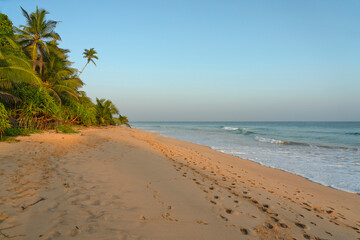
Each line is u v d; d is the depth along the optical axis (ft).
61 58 67.31
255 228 11.32
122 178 16.92
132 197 13.12
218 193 16.51
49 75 59.98
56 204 10.85
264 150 52.24
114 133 64.85
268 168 32.63
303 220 13.70
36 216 9.40
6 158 19.38
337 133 120.98
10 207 9.95
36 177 14.85
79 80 69.51
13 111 40.01
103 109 101.45
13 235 7.77
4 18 51.47
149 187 15.55
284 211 14.78
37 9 58.44
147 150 35.01
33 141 30.32
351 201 19.97
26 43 60.18
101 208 11.01
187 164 27.63
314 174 29.66
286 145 63.46
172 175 20.12
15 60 38.60
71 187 13.60
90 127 84.58
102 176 16.83
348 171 31.50
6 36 41.63
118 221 9.86
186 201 13.76
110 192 13.48
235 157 41.24
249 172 28.35
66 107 64.85
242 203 14.98
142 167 21.74
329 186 24.48
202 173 23.34
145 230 9.38
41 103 43.80
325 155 45.68
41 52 62.49
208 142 70.95
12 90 42.04
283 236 10.91
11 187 12.48
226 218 11.98
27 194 11.69
